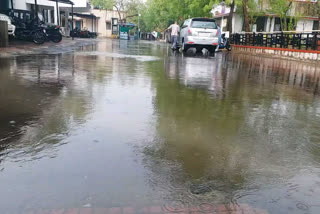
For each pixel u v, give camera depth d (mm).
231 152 2318
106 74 6148
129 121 2959
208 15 28734
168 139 2523
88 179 1790
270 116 3445
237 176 1922
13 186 1691
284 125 3107
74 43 20422
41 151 2166
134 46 22031
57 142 2346
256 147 2445
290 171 2025
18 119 2895
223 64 10367
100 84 4926
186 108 3604
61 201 1562
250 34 21297
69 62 8188
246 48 21484
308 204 1630
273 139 2660
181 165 2043
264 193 1725
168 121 3029
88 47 16812
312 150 2439
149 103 3754
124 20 63688
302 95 4922
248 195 1697
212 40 15953
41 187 1688
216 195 1683
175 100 4012
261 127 3002
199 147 2387
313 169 2074
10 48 11883
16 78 5207
